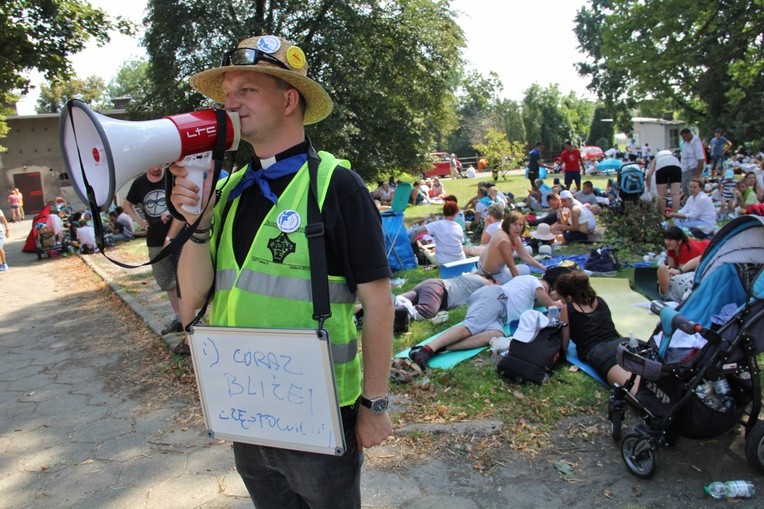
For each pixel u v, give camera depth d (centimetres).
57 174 3188
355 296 177
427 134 2164
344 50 1814
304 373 165
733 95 1906
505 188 2445
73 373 564
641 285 705
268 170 173
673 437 338
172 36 1784
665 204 1164
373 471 350
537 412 404
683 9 1977
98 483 360
